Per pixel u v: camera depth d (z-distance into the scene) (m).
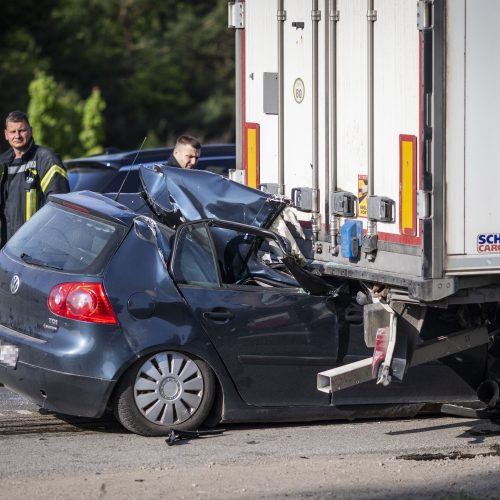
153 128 116.69
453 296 19.17
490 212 18.58
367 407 20.97
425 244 18.25
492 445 19.97
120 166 30.36
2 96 99.75
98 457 18.72
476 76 18.33
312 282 20.23
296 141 22.05
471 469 18.31
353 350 20.66
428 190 18.20
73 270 19.72
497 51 18.39
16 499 16.30
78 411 19.47
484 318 20.70
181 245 20.06
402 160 18.77
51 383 19.41
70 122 69.06
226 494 16.62
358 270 19.91
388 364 19.47
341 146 20.56
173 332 19.61
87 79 115.19
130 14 124.44
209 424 20.52
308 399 20.53
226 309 19.98
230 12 24.08
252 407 20.25
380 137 19.36
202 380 19.97
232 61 124.19
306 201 21.38
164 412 19.81
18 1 107.94
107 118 115.31
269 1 22.94
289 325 20.31
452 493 16.77
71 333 19.34
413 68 18.44
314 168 21.17
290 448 19.50
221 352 19.95
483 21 18.28
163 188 21.53
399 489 17.03
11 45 107.12
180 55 122.25
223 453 19.06
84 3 120.81
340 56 20.42
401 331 19.72
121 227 19.91
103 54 115.94
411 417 22.02
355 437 20.39
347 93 20.27
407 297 19.17
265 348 20.17
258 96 23.58
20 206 25.08
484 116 18.39
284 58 22.38
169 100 118.31
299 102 21.88
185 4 125.81
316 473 17.88
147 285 19.62
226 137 119.62
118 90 116.44
